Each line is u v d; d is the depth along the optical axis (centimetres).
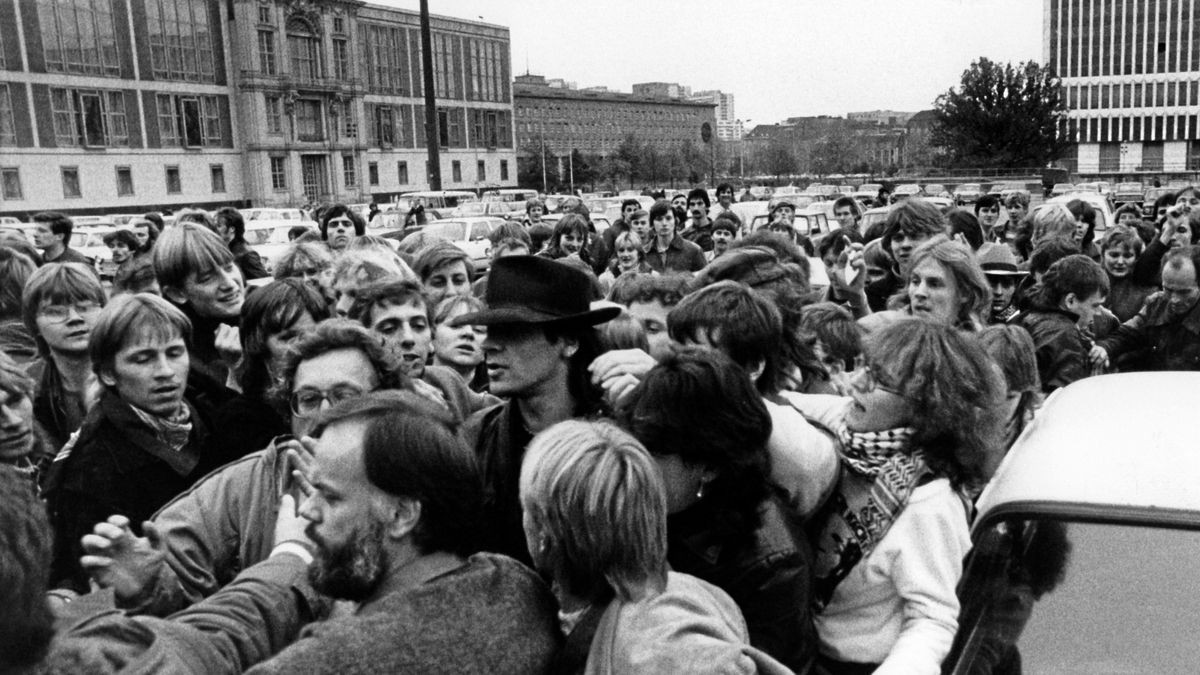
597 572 193
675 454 217
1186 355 596
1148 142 10444
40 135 5444
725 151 14988
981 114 6788
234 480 275
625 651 190
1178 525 237
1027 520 252
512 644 194
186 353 320
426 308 383
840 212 1070
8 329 456
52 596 245
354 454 194
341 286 443
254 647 210
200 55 6372
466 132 8925
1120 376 339
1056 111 6925
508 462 290
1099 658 221
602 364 267
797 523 238
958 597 247
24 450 305
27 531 152
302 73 6925
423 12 2444
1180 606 222
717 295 291
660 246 957
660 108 15112
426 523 197
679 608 196
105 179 5800
